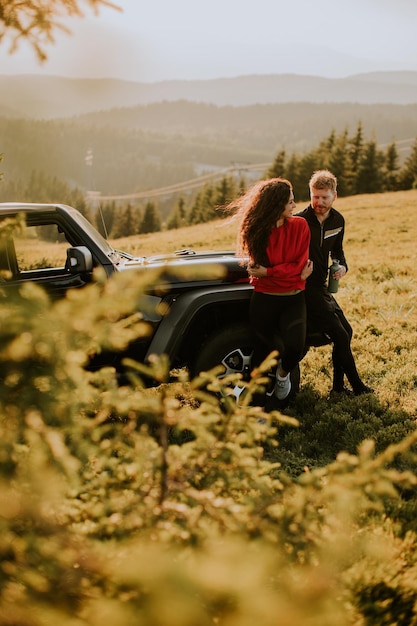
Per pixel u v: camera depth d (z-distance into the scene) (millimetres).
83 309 1865
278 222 4648
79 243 4832
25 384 1884
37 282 4703
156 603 1602
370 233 24266
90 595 1824
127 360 2320
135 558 1806
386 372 6574
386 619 2459
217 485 2416
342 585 2393
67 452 1939
